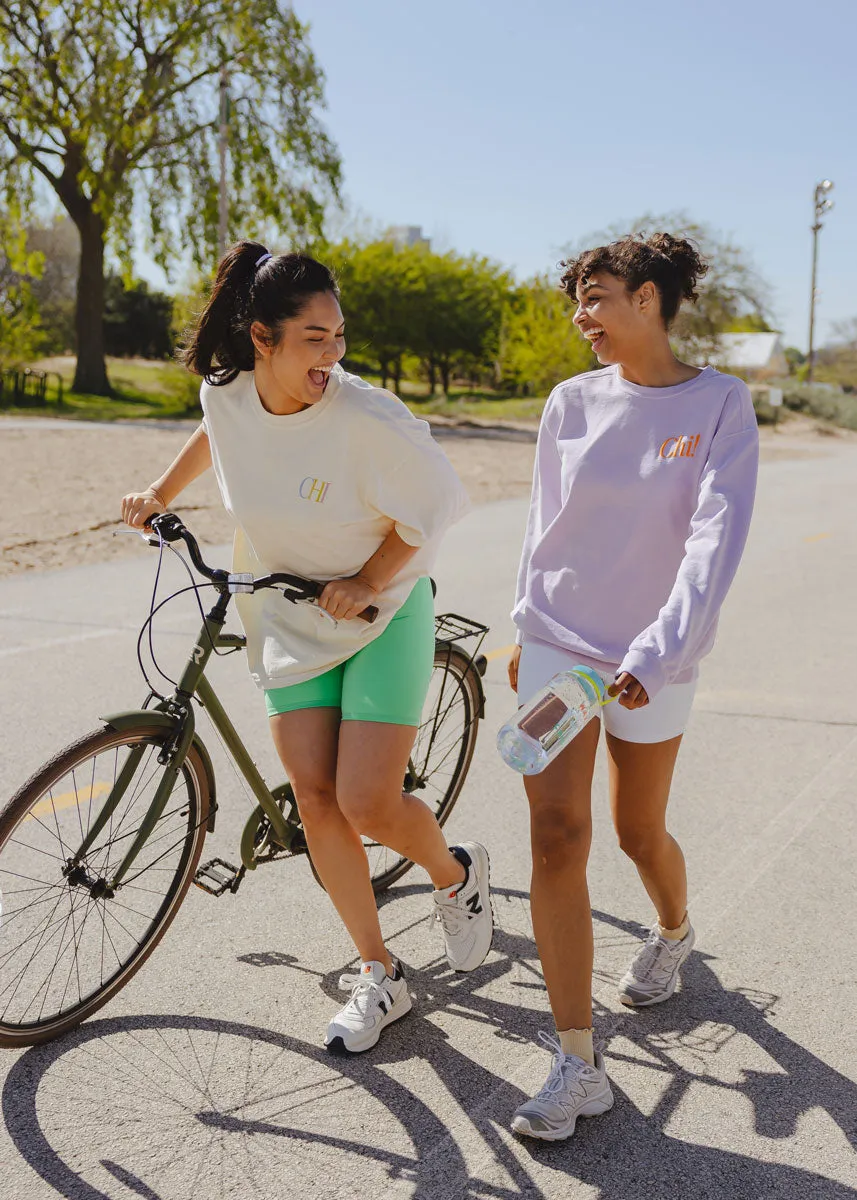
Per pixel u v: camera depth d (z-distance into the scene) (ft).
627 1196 7.56
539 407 131.75
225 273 8.63
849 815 14.16
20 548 30.81
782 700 19.10
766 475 69.87
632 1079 8.86
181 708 9.55
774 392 128.16
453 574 30.07
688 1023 9.64
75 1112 8.34
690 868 12.61
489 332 159.02
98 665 19.66
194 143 105.09
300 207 109.19
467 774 14.10
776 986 10.21
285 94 105.91
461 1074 8.89
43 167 107.45
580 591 8.98
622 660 8.71
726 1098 8.63
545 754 7.43
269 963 10.48
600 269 8.70
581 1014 8.30
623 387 8.93
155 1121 8.26
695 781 15.31
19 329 105.60
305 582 8.96
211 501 41.19
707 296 106.52
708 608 7.87
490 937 10.34
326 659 9.10
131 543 32.19
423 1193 7.57
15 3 100.99
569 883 8.25
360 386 8.86
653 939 9.93
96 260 116.98
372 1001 9.24
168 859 10.02
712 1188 7.65
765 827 13.76
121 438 69.82
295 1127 8.22
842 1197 7.59
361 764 8.95
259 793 10.25
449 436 91.56
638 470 8.73
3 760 15.02
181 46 104.01
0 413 92.27
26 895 11.02
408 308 148.87
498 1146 8.05
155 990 10.01
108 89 101.50
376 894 12.03
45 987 9.65
